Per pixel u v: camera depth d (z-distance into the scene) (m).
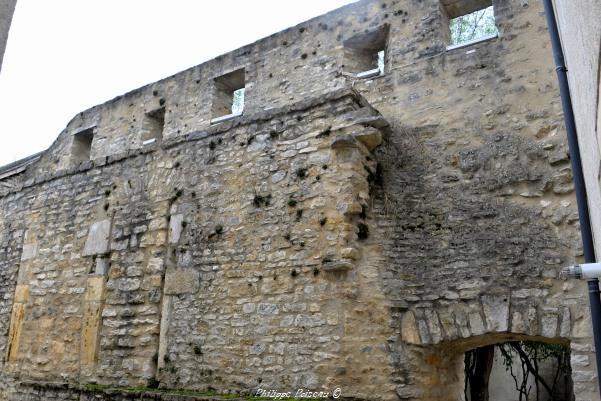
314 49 8.27
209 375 6.21
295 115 6.61
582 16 2.22
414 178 6.32
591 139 2.54
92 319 7.57
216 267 6.61
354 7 8.04
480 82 6.44
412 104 6.81
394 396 5.39
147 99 10.30
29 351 8.20
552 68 6.05
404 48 7.27
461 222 5.89
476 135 6.22
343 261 5.66
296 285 5.91
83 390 6.80
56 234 8.62
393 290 5.80
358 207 5.86
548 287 5.23
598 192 2.62
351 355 5.47
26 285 8.71
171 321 6.76
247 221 6.54
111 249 7.77
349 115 6.21
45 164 11.53
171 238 7.16
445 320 5.58
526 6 6.46
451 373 6.02
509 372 14.37
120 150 10.30
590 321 4.92
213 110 9.30
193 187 7.21
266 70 8.71
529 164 5.78
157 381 6.58
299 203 6.20
